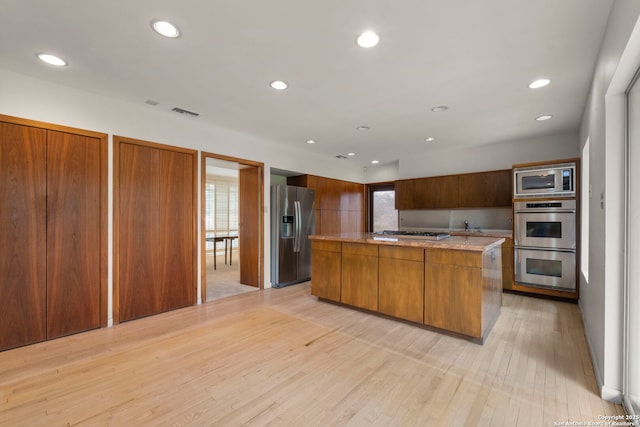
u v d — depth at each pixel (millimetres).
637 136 1745
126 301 3225
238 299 4117
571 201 3830
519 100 3117
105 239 3076
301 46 2143
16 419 1692
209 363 2332
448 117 3658
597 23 1849
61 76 2617
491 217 5164
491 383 2057
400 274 3152
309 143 4957
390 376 2148
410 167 5969
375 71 2506
